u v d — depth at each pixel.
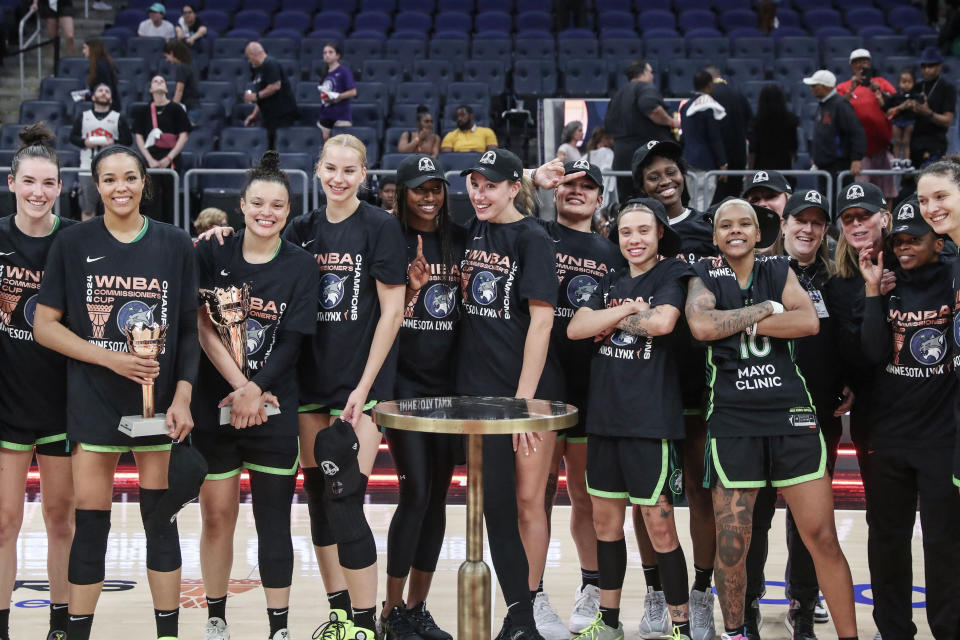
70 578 3.38
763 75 12.40
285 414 3.64
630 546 5.31
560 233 4.11
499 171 3.79
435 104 11.95
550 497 4.25
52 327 3.43
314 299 3.67
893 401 3.62
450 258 3.90
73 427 3.42
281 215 3.62
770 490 3.89
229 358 3.60
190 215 9.16
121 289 3.44
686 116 8.18
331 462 3.33
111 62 10.14
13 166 3.62
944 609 3.54
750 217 3.63
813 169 8.89
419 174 3.79
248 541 5.26
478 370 3.83
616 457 3.74
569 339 4.04
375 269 3.69
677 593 3.65
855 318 3.76
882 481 3.65
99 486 3.43
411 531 3.75
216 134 11.02
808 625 3.93
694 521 4.04
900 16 13.99
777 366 3.58
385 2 14.23
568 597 4.45
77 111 11.05
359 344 3.74
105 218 3.49
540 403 3.20
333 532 3.43
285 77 10.79
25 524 5.56
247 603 4.33
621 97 8.09
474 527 3.11
